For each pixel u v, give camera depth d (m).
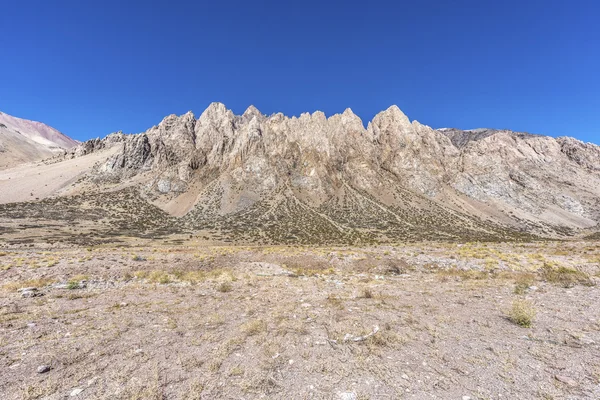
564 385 5.28
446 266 22.25
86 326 8.67
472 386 5.32
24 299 12.55
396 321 9.02
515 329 8.29
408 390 5.19
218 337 7.73
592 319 9.03
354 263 23.66
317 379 5.58
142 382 5.38
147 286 15.77
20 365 6.03
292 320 9.20
